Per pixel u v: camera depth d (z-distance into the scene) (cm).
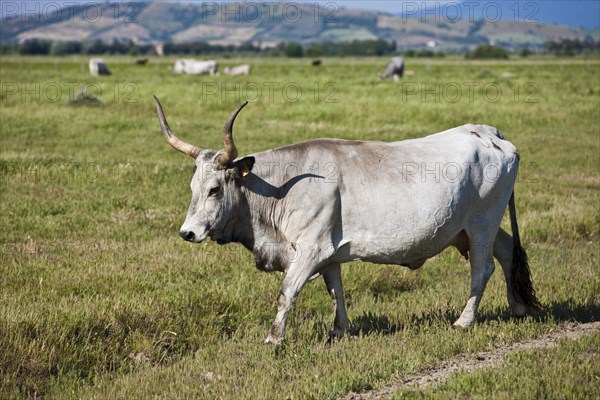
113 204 2833
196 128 5166
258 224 1559
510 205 1742
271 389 1305
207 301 1772
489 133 1734
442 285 2103
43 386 1390
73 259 2102
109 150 4172
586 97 7269
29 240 2311
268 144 4438
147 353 1538
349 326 1659
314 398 1273
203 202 1504
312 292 1973
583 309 1766
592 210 2809
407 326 1656
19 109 5759
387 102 6669
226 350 1537
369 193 1543
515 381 1287
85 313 1595
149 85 8638
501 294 1962
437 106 6394
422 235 1577
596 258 2312
